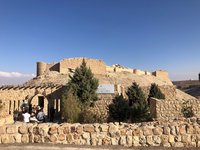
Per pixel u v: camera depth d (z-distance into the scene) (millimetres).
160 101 20938
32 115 19609
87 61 79500
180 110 20719
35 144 10539
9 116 15719
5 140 10656
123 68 94250
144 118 22453
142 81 83375
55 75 71375
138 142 10773
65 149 9984
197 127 10945
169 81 102562
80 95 28891
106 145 10695
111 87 29734
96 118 23078
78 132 10828
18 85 34250
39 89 34812
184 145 10805
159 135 10828
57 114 32469
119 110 23406
